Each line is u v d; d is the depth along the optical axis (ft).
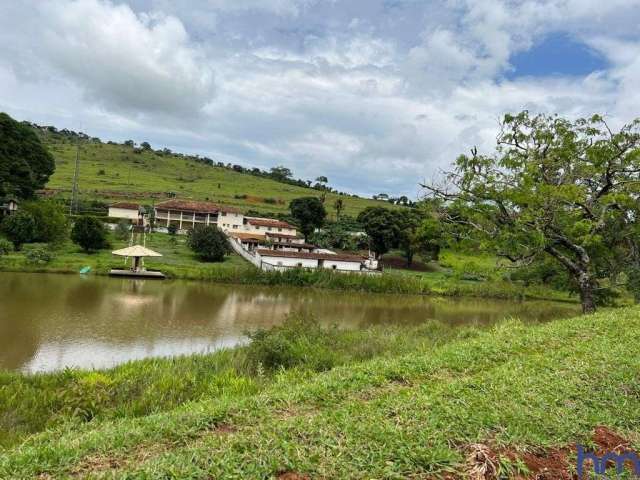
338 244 265.75
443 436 18.13
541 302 157.58
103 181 336.08
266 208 342.23
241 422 20.25
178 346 67.87
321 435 17.84
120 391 35.53
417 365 30.01
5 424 29.84
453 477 15.61
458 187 67.05
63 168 355.15
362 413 20.48
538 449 18.04
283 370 40.34
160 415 22.40
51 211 163.84
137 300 103.60
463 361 31.17
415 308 128.26
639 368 28.40
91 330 72.79
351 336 59.31
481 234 65.51
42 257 139.33
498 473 15.92
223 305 108.17
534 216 61.00
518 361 30.35
